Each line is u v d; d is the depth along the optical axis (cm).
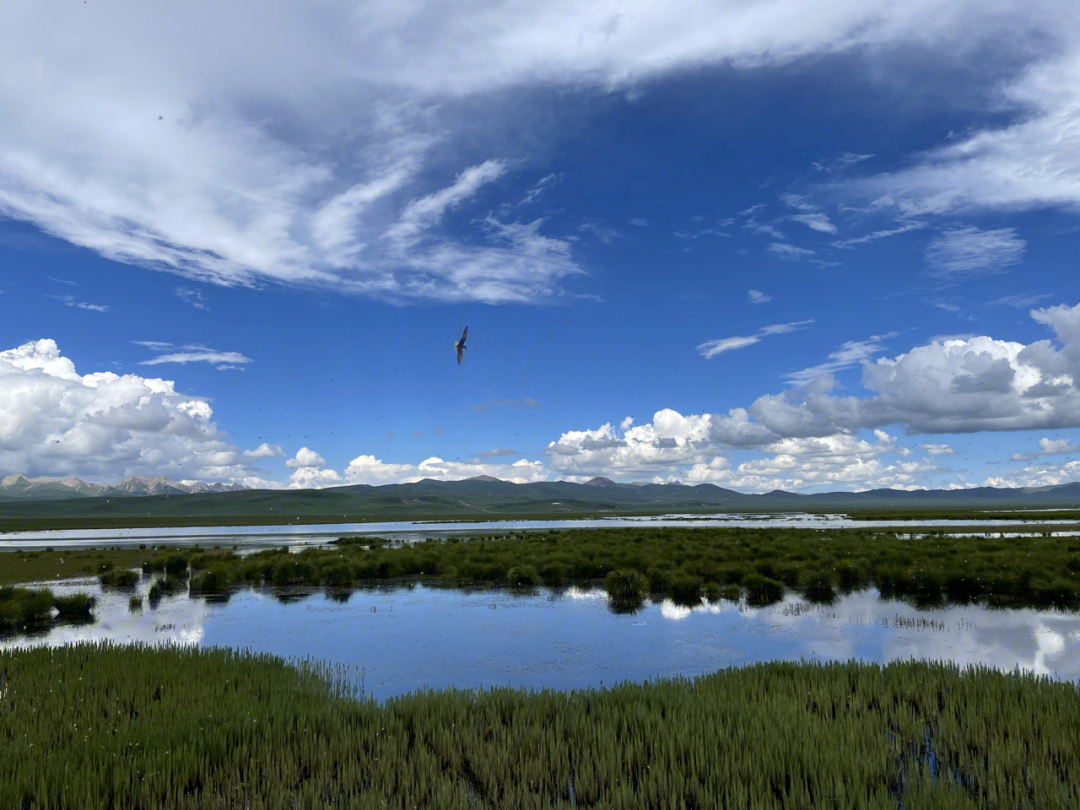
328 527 11656
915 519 11781
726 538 5181
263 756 909
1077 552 3369
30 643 1983
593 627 2066
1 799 756
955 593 2588
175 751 917
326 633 2048
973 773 827
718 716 1018
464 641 1895
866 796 762
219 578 3086
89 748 945
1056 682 1193
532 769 855
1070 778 775
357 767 864
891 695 1133
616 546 4388
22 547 6562
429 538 6594
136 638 2030
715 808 740
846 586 2822
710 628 2017
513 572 3105
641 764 872
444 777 825
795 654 1680
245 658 1552
